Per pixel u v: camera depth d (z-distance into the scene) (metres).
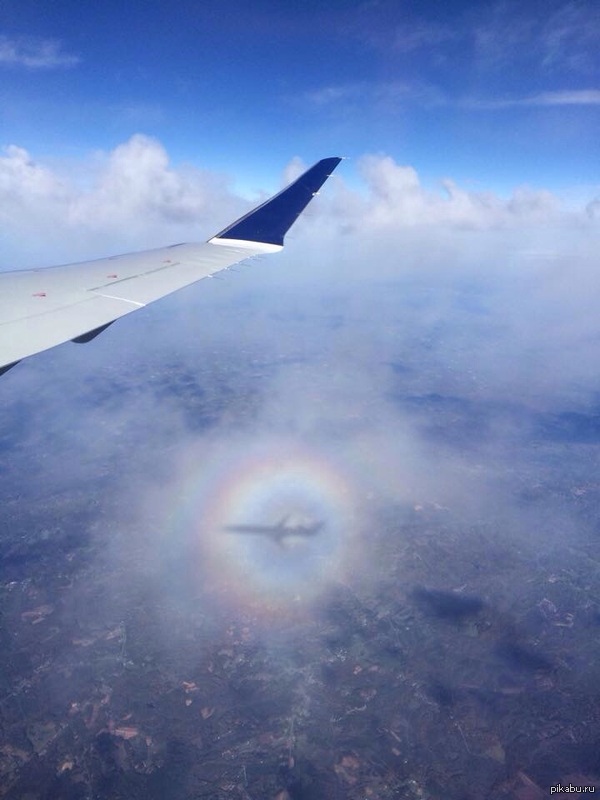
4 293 9.95
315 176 17.84
